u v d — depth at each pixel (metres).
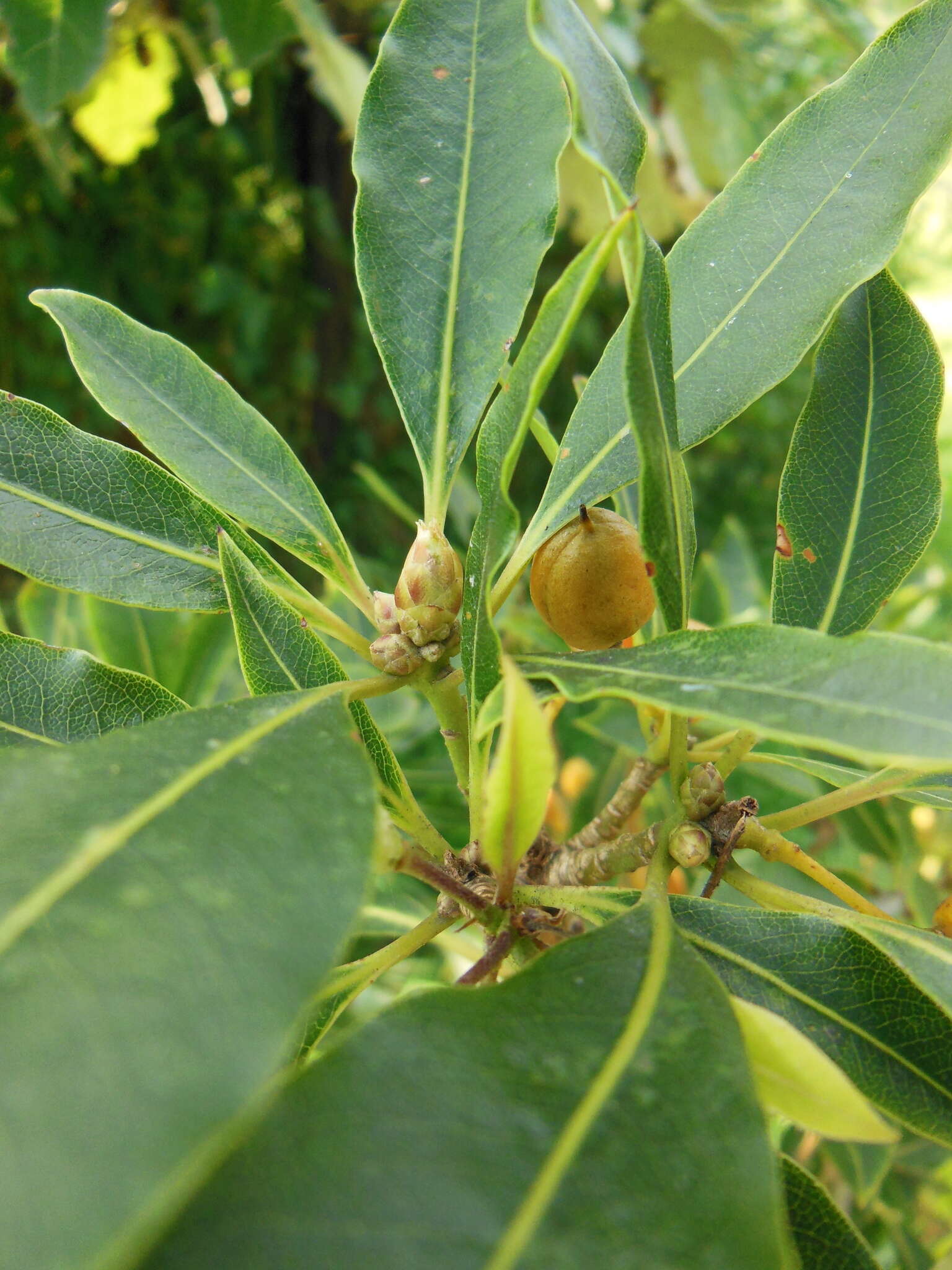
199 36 0.36
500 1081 0.06
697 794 0.10
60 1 0.23
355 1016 0.20
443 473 0.11
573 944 0.07
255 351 0.50
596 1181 0.05
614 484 0.11
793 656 0.07
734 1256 0.05
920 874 0.20
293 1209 0.05
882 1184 0.20
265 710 0.08
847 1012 0.09
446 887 0.08
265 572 0.11
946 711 0.06
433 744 0.30
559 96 0.11
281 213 0.51
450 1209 0.05
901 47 0.11
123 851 0.06
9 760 0.06
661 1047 0.06
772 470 0.67
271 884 0.06
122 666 0.20
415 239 0.11
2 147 0.40
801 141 0.11
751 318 0.11
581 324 0.57
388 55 0.11
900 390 0.12
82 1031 0.05
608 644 0.10
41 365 0.44
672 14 0.35
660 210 0.38
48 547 0.11
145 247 0.47
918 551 0.12
